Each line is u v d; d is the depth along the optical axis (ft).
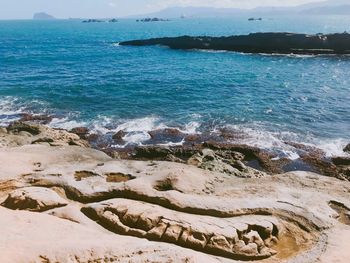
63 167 63.36
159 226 43.60
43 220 40.57
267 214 49.29
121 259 30.89
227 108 115.85
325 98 125.29
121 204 48.24
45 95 133.59
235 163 73.87
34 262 28.63
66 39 424.05
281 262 40.93
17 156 66.95
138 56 246.06
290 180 62.23
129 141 90.94
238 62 209.97
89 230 40.22
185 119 106.32
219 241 41.91
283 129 97.14
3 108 118.42
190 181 57.36
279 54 238.27
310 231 46.68
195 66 198.08
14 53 268.00
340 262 40.24
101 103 123.65
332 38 250.98
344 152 82.48
